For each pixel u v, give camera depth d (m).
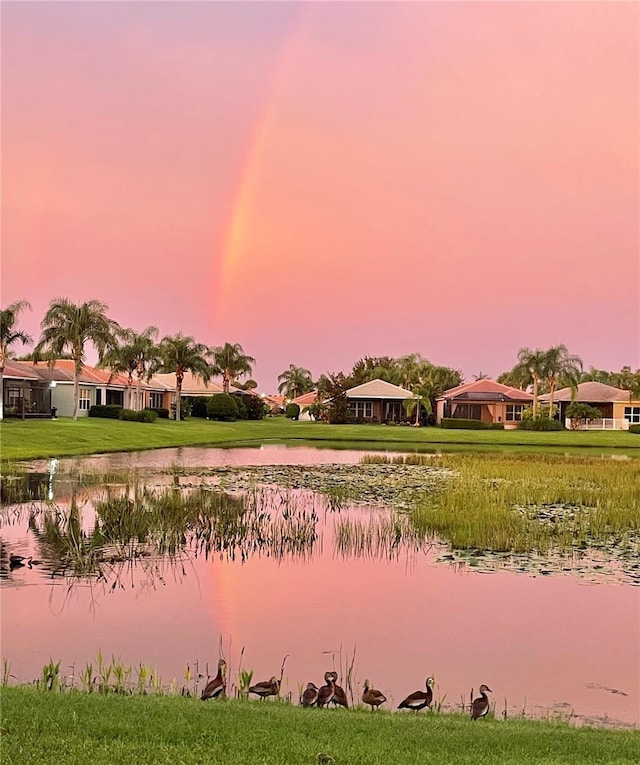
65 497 24.53
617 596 13.23
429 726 7.30
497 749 6.50
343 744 6.42
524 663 9.96
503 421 92.75
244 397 100.44
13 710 7.19
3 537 17.75
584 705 8.71
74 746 6.16
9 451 41.84
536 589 13.64
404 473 34.53
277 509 22.84
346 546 17.34
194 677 9.32
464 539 17.81
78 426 57.75
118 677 8.95
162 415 85.88
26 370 67.75
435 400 96.25
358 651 10.41
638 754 6.50
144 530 18.52
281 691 8.93
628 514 21.48
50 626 11.26
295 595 13.16
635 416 88.12
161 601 12.66
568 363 86.38
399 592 13.40
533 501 24.39
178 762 5.86
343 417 93.00
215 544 17.33
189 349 84.75
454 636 11.08
